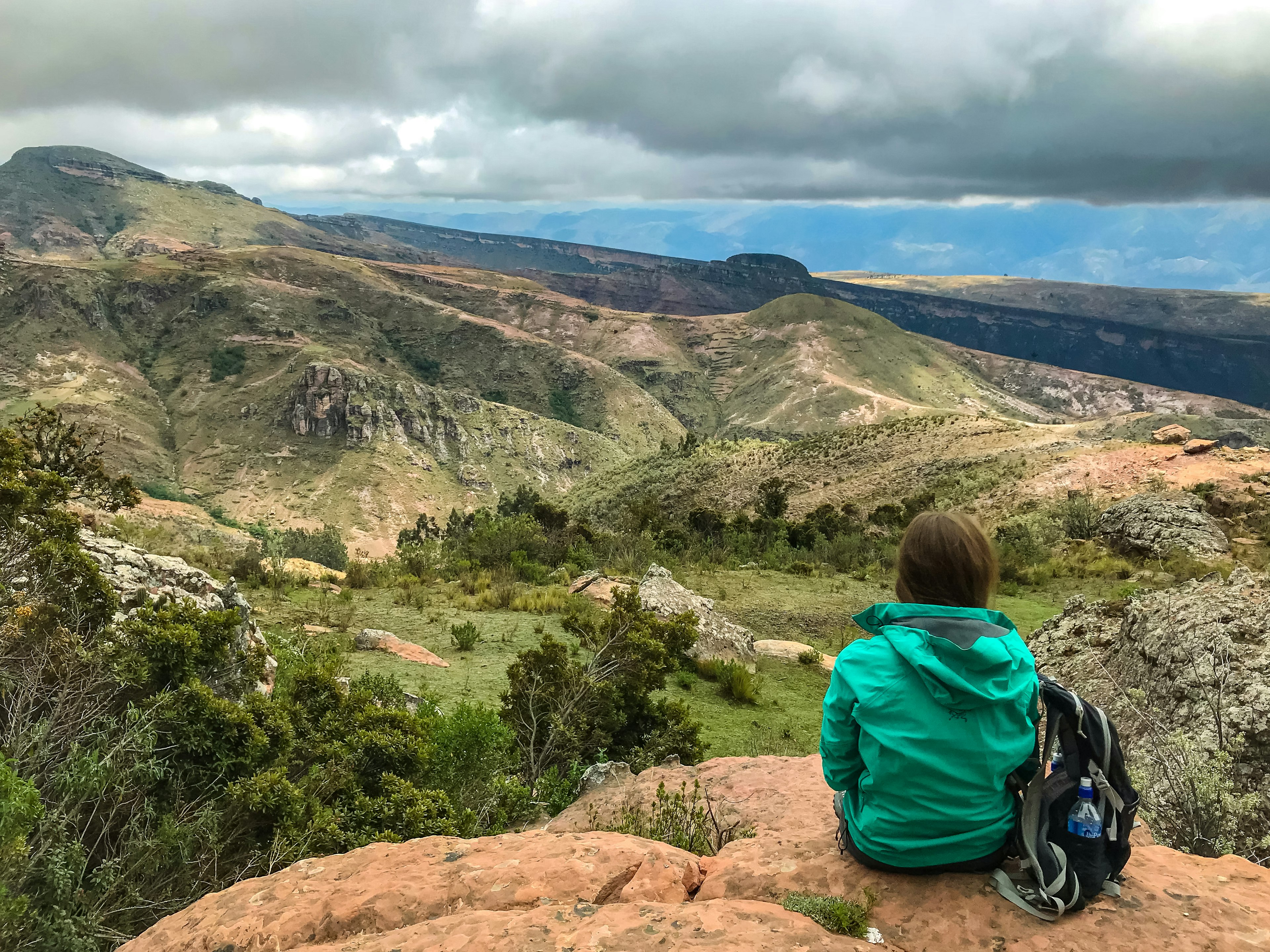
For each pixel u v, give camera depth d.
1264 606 6.46
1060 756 2.12
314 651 10.29
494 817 5.73
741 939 1.97
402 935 2.14
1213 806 4.27
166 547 17.77
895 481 67.88
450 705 9.39
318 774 5.24
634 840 2.81
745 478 83.88
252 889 2.75
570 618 14.34
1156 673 7.00
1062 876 1.98
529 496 72.88
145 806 4.25
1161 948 1.89
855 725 2.25
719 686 12.78
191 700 4.69
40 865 3.46
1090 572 24.88
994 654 2.00
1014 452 65.44
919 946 1.97
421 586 18.94
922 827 2.13
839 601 21.66
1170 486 38.38
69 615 5.31
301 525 186.75
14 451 6.64
